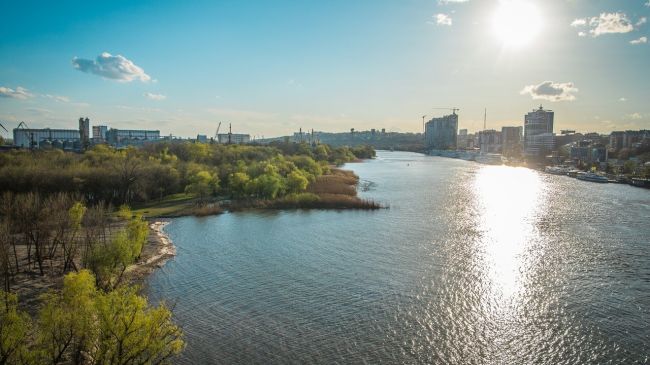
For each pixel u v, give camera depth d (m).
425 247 101.44
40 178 144.12
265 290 75.19
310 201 154.00
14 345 41.28
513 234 114.81
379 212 145.38
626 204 166.38
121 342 42.91
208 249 99.94
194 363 52.41
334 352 55.41
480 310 67.75
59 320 43.53
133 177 159.25
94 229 95.69
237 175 167.62
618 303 70.12
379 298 71.94
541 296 73.00
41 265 80.31
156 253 96.50
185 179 179.50
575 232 117.31
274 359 53.62
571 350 56.44
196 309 67.56
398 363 53.28
